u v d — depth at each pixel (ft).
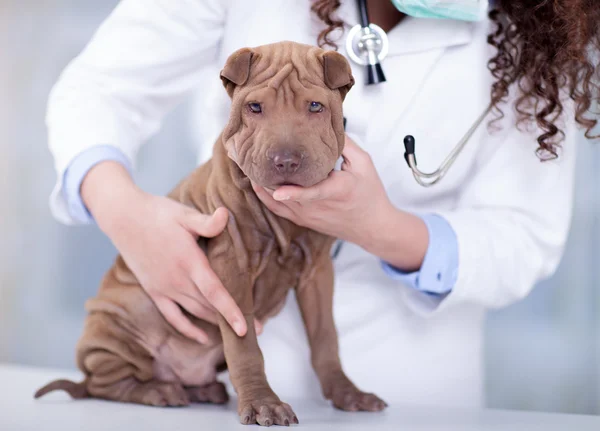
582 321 12.27
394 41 5.11
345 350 5.53
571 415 4.58
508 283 5.07
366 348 5.55
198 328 4.61
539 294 12.40
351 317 5.49
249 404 3.92
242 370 4.10
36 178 12.90
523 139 5.35
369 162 4.37
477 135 5.20
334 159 3.82
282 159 3.59
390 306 5.54
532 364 12.52
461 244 4.91
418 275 4.92
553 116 5.32
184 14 5.35
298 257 4.60
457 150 4.87
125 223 4.59
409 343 5.57
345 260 5.43
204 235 4.30
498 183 5.37
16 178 12.90
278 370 5.51
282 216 4.28
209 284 4.21
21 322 12.86
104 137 5.15
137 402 4.76
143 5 5.45
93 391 4.91
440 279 4.92
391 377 5.57
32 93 12.93
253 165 3.70
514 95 5.32
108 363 4.83
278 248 4.48
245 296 4.33
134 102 5.50
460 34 5.12
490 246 5.02
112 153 5.12
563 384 12.39
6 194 12.88
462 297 5.01
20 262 12.87
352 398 4.52
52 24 12.92
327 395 4.64
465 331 5.65
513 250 5.09
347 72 3.82
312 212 4.27
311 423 3.91
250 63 3.83
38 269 12.86
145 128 5.69
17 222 12.86
